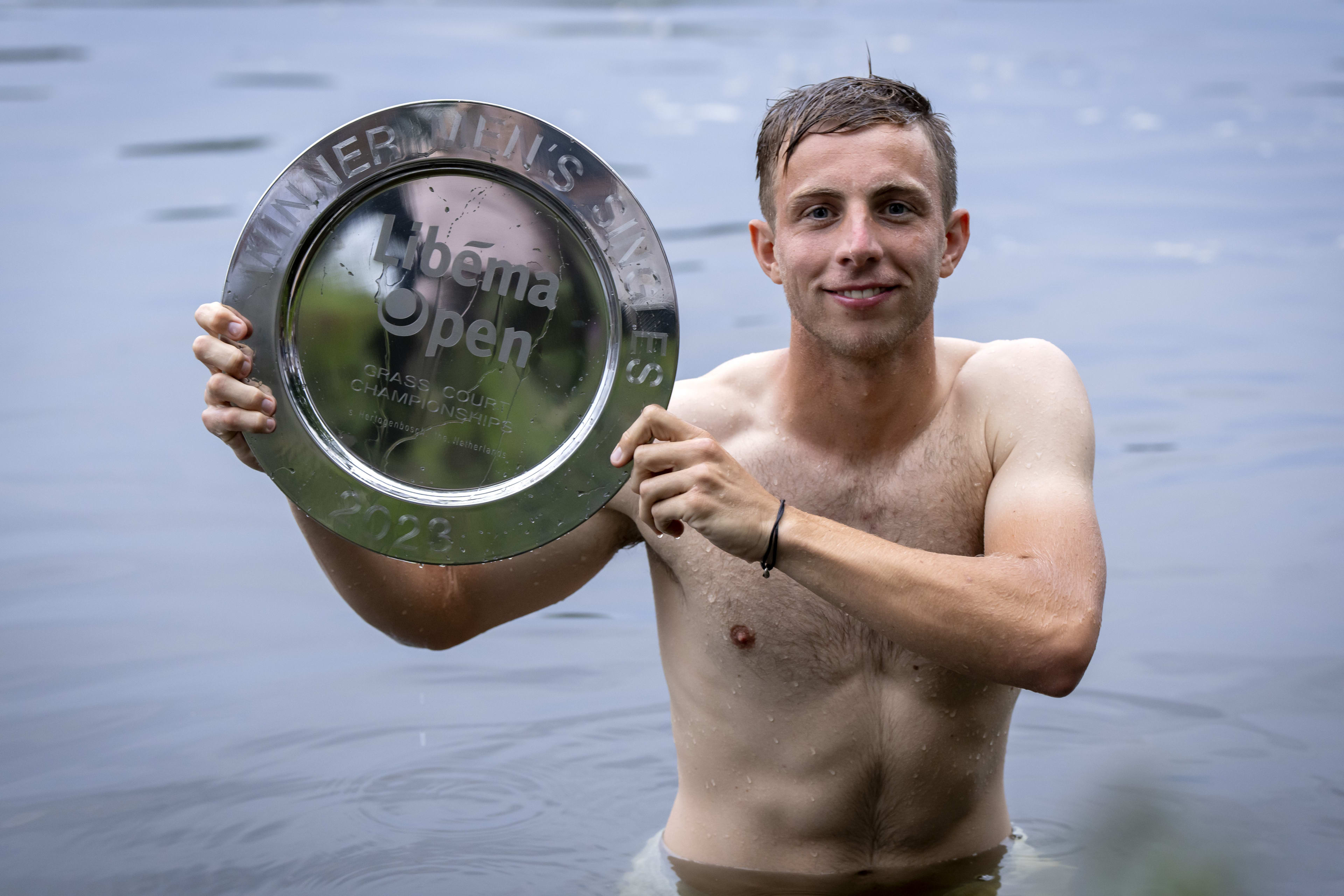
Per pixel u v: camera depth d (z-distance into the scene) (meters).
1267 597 3.20
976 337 5.03
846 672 1.99
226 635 3.08
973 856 2.12
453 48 10.83
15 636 3.02
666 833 2.20
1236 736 2.62
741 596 2.00
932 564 1.71
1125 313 5.30
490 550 1.74
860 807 2.05
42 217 6.39
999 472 1.95
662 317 1.70
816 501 2.00
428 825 2.34
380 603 1.98
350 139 1.67
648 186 7.05
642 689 2.94
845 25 12.59
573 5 13.46
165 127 8.06
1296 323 5.16
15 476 3.88
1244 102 9.49
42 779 2.46
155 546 3.50
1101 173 7.61
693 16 12.95
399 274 1.71
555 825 2.36
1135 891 2.02
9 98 8.69
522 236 1.72
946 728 2.01
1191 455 4.03
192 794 2.43
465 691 2.92
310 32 11.31
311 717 2.75
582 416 1.73
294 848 2.25
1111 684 2.87
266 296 1.68
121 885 2.10
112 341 4.95
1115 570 3.37
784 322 5.08
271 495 3.86
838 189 1.80
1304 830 2.23
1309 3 13.93
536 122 1.68
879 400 1.95
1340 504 3.68
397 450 1.74
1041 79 10.36
